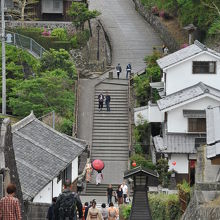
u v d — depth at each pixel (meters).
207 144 58.78
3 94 94.81
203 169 59.91
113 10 131.88
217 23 104.56
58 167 64.81
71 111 95.88
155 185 80.31
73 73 103.38
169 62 89.94
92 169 86.81
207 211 45.19
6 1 112.69
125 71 110.25
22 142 65.94
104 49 115.94
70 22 115.69
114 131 95.69
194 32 112.00
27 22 114.81
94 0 135.88
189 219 47.88
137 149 91.44
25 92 94.81
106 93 101.62
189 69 89.56
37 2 116.12
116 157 92.00
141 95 99.88
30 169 61.44
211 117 64.31
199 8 108.81
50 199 62.75
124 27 124.75
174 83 89.81
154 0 126.69
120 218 66.62
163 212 60.00
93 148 93.31
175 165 83.50
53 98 94.81
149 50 117.19
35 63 106.12
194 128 85.31
